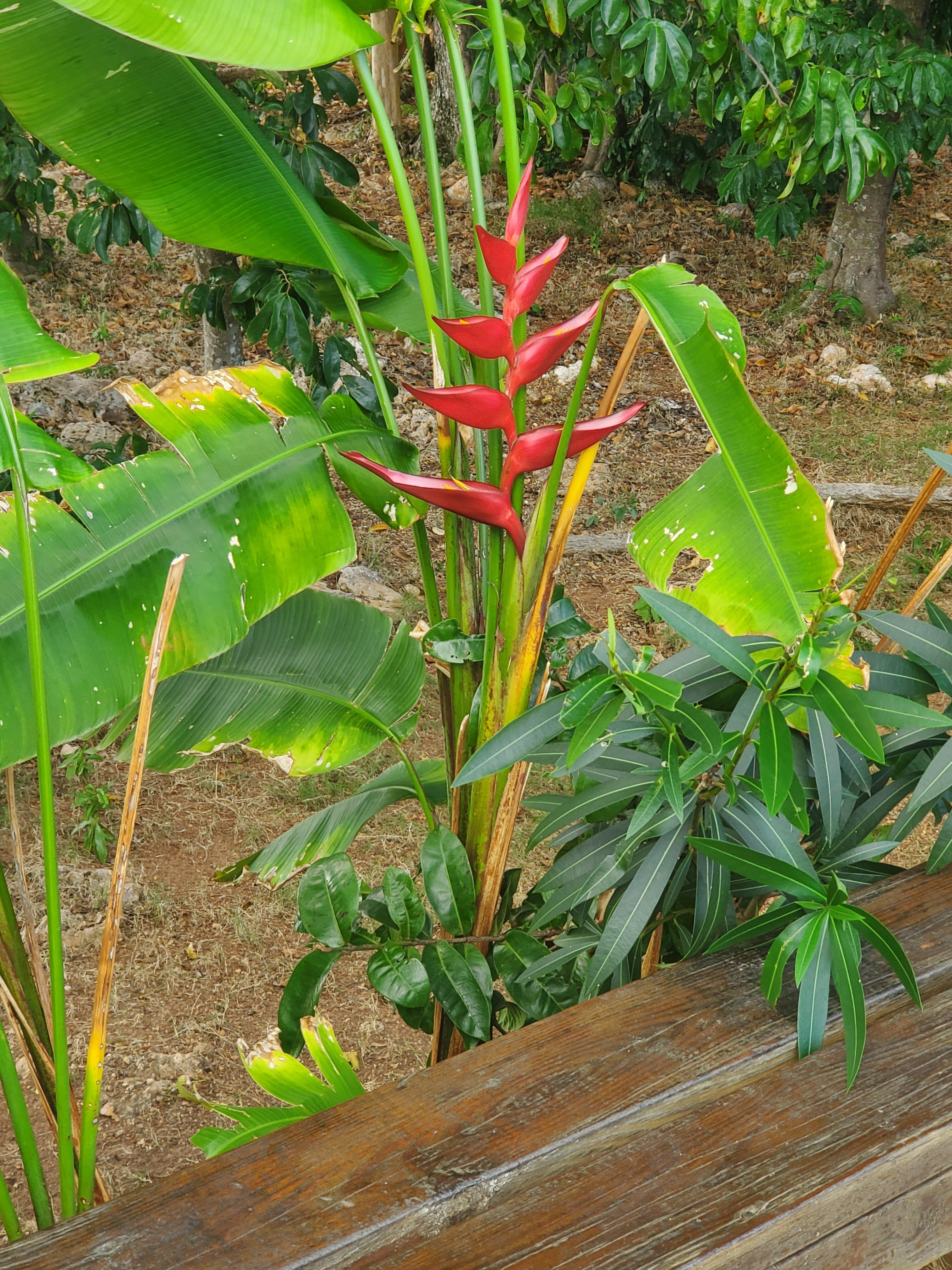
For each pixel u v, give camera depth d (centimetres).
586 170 1098
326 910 199
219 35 157
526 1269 112
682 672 168
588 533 638
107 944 162
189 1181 118
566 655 212
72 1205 175
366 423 221
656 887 158
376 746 233
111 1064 346
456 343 212
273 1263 109
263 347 772
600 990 197
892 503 668
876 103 583
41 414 646
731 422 175
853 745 138
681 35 351
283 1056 201
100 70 221
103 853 414
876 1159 123
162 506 186
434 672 539
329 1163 120
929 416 790
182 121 229
